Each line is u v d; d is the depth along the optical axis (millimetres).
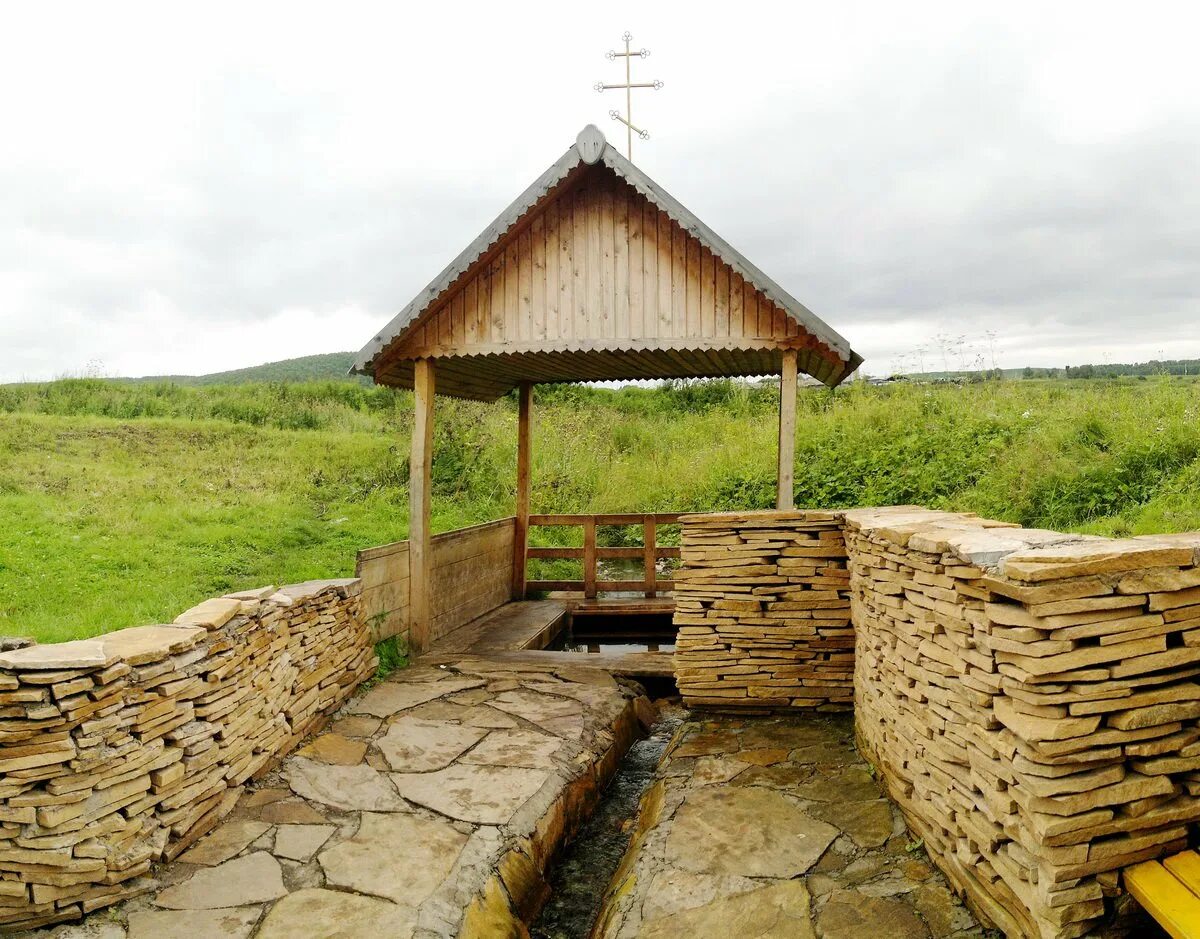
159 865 4129
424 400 7832
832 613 6164
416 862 4227
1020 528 4008
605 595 11133
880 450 13305
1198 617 2959
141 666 4121
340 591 6523
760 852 4223
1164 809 2936
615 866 4887
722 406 21422
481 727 6027
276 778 5168
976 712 3336
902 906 3639
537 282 7469
